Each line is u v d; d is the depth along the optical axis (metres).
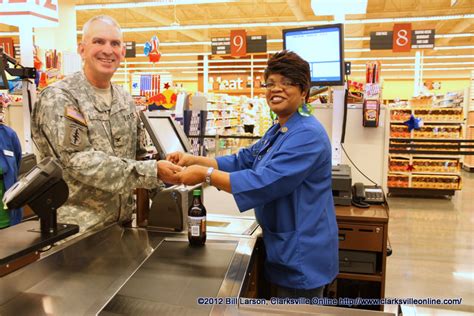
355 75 24.36
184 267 1.38
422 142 7.66
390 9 12.81
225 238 1.73
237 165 1.96
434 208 6.83
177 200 1.80
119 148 1.84
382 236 2.21
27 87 3.26
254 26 14.64
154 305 1.09
